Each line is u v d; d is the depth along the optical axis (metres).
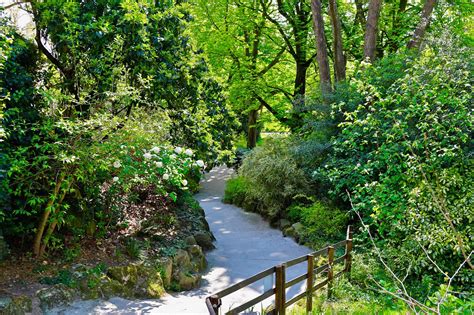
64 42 6.64
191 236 7.99
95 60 6.45
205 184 15.85
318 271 5.27
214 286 6.71
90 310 5.16
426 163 6.14
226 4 14.45
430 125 6.54
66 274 5.52
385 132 6.77
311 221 8.78
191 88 7.87
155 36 7.11
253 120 17.66
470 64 6.96
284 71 16.44
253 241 9.23
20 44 6.29
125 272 5.95
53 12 6.41
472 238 5.22
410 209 5.91
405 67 8.36
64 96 5.73
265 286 4.57
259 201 11.41
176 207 9.24
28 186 5.56
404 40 12.38
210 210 12.07
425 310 3.31
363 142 7.37
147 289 5.94
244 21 14.29
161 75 6.98
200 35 14.40
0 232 5.59
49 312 4.90
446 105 6.68
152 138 6.15
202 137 7.79
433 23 10.77
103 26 6.67
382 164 7.09
